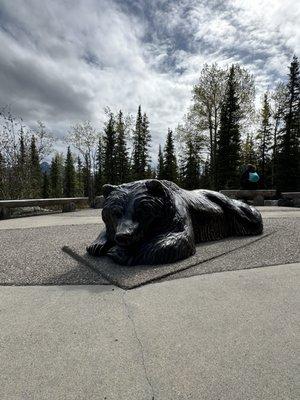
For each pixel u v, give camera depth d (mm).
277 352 1550
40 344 1682
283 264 3090
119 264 3027
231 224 4496
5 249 4188
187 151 34438
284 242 4008
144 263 3002
